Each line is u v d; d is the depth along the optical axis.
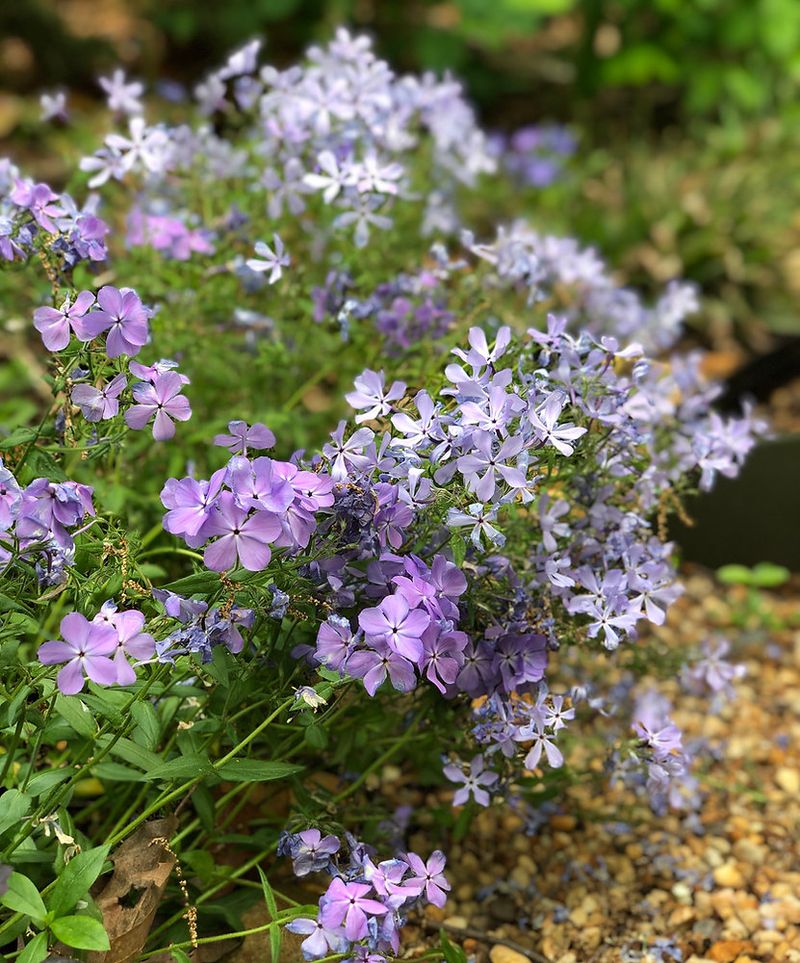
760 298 1.03
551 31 1.35
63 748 0.52
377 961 0.39
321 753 0.53
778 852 0.56
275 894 0.47
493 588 0.45
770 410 0.90
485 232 1.01
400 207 0.66
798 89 1.18
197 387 0.62
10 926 0.40
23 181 0.49
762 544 0.78
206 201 0.64
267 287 0.62
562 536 0.48
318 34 1.20
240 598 0.39
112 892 0.41
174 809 0.47
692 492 0.54
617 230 1.04
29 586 0.41
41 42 1.16
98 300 0.40
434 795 0.58
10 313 0.64
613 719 0.62
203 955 0.46
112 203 0.69
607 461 0.47
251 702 0.45
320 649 0.39
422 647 0.38
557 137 1.08
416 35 1.20
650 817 0.58
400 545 0.41
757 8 1.14
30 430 0.43
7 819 0.39
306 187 0.59
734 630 0.73
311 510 0.38
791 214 1.07
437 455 0.40
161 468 0.60
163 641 0.38
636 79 1.17
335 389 0.66
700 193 1.08
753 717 0.66
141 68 1.21
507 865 0.55
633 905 0.53
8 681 0.42
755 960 0.50
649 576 0.48
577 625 0.48
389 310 0.58
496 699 0.44
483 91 1.24
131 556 0.41
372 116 0.59
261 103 0.64
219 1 1.19
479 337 0.43
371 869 0.39
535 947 0.51
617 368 0.64
